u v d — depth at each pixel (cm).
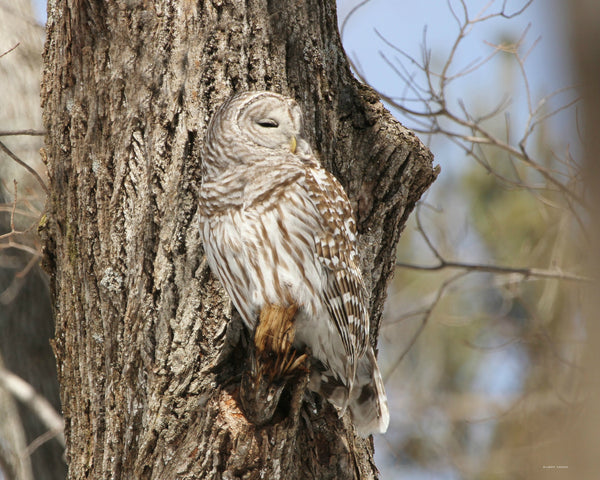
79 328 905
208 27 915
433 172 948
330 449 874
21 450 1546
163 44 904
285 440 768
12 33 1672
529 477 1652
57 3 936
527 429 1817
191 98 899
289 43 941
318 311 859
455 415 2169
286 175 870
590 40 497
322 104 940
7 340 1531
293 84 937
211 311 860
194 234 877
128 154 890
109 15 907
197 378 834
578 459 673
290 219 862
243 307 845
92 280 890
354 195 928
